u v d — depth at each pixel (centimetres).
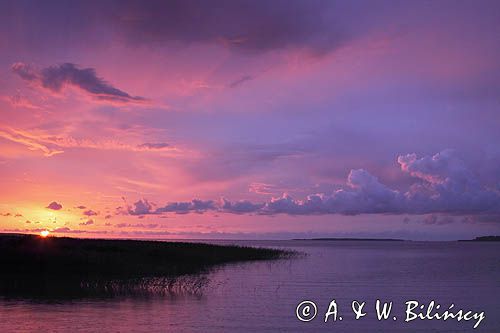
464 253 15762
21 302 3195
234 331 2544
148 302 3288
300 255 10900
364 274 6078
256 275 5509
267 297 3722
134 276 4484
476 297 3978
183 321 2738
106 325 2598
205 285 4216
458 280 5388
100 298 3394
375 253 15300
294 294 3969
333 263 8581
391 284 4875
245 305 3300
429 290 4412
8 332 2436
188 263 6241
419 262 9369
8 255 4766
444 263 9019
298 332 2588
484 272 6619
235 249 9288
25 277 4166
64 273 4381
